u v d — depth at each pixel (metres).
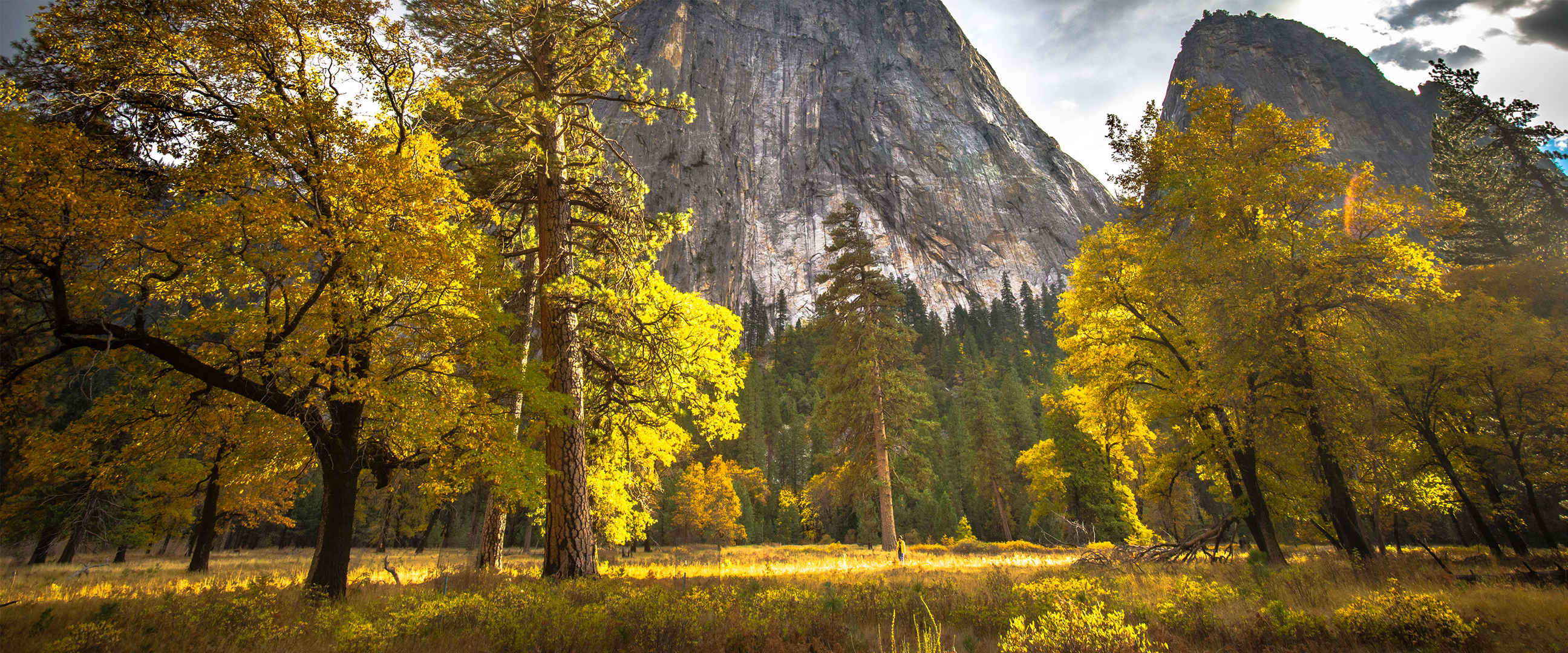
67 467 8.84
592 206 14.61
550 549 11.73
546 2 13.34
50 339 8.81
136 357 8.79
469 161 14.04
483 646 5.85
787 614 7.59
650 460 16.67
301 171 8.87
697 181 142.00
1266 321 13.53
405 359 9.46
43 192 6.89
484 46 13.16
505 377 10.22
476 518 41.56
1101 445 35.78
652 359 14.02
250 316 8.80
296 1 9.06
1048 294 151.38
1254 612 7.17
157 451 9.06
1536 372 14.60
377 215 8.62
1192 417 15.81
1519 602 7.24
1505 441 16.42
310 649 5.93
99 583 12.67
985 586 10.48
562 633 6.14
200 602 8.06
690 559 22.50
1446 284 19.47
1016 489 51.16
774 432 75.38
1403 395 15.23
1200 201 14.87
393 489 12.37
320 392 8.98
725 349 15.43
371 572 16.02
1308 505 15.21
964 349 100.31
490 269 10.38
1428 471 17.31
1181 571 13.20
